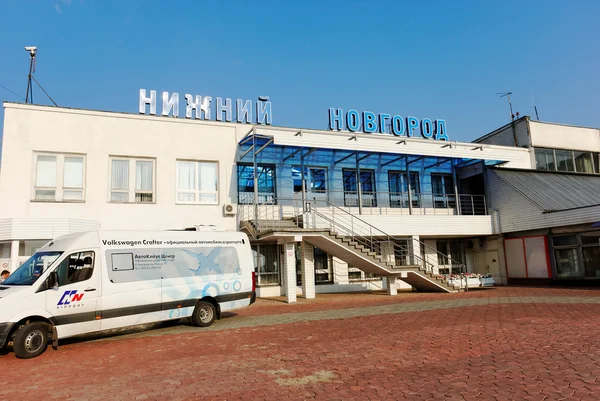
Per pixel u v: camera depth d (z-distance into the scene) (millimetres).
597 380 5559
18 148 15781
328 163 21312
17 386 6281
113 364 7457
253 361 7277
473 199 24375
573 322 9867
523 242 22172
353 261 18406
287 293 16453
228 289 11797
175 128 18062
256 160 19094
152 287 10391
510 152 21922
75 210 16188
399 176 23094
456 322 10500
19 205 15539
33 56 17344
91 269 9531
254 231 17172
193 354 7984
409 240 21500
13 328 8258
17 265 14258
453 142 21391
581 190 23188
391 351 7629
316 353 7707
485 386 5508
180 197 17844
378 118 22250
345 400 5211
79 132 16625
